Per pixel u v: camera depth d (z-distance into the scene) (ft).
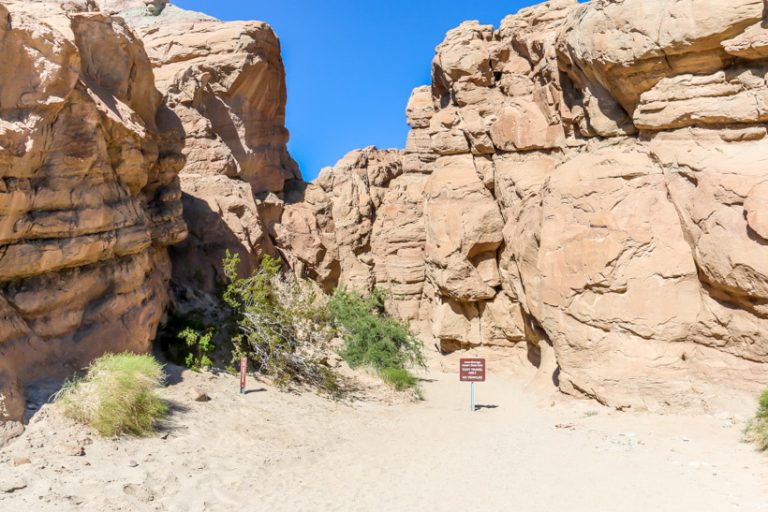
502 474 33.22
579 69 60.03
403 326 77.56
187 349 49.90
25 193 35.06
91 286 40.52
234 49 90.07
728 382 44.70
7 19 34.17
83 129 38.93
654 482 29.73
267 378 54.24
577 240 52.70
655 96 51.34
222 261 63.72
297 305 61.26
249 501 29.25
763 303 43.29
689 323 47.57
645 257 49.55
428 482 32.42
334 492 30.83
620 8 52.08
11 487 26.09
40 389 34.91
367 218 105.50
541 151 72.59
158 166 53.42
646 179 51.52
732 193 44.96
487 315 81.76
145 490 28.50
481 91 83.46
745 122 46.91
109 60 47.06
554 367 61.00
